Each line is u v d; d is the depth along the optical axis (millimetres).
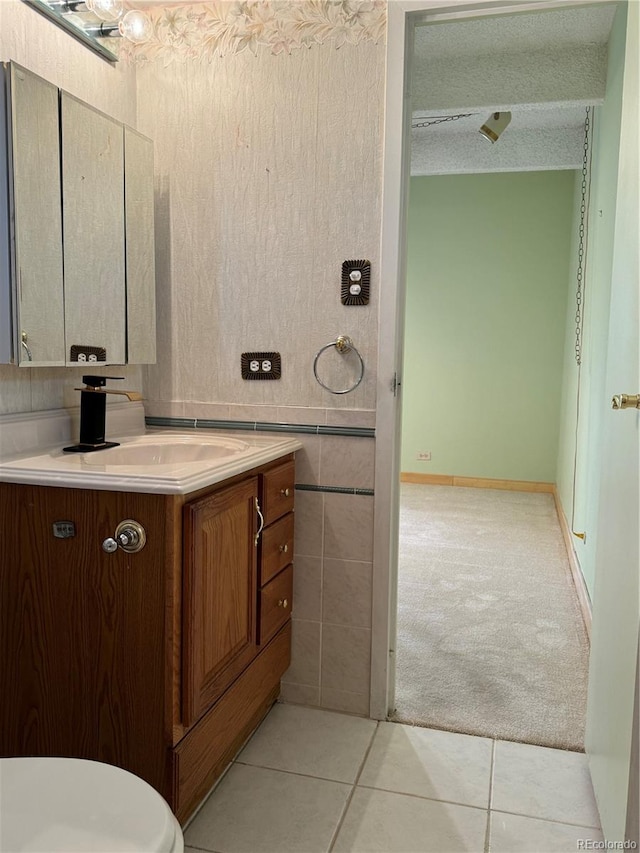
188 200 2125
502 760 1848
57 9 1735
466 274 5562
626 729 1328
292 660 2145
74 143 1760
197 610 1442
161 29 2090
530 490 5586
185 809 1535
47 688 1501
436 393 5734
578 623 2805
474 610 2939
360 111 1949
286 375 2084
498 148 4102
